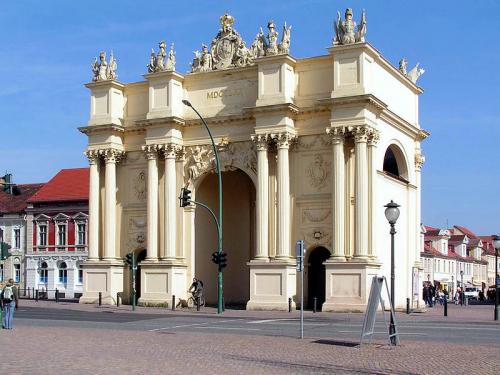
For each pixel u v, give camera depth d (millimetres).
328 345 25688
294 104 51750
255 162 53875
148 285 56094
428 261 113938
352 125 49094
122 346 24516
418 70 61375
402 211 56438
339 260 48969
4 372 17750
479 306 72188
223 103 55594
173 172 56406
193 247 56844
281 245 51250
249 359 21469
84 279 59312
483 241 162250
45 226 88562
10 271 90312
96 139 59406
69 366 19031
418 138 59969
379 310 49625
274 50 52000
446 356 22328
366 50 49406
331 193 50625
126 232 59156
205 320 40594
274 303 50844
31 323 36719
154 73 56594
